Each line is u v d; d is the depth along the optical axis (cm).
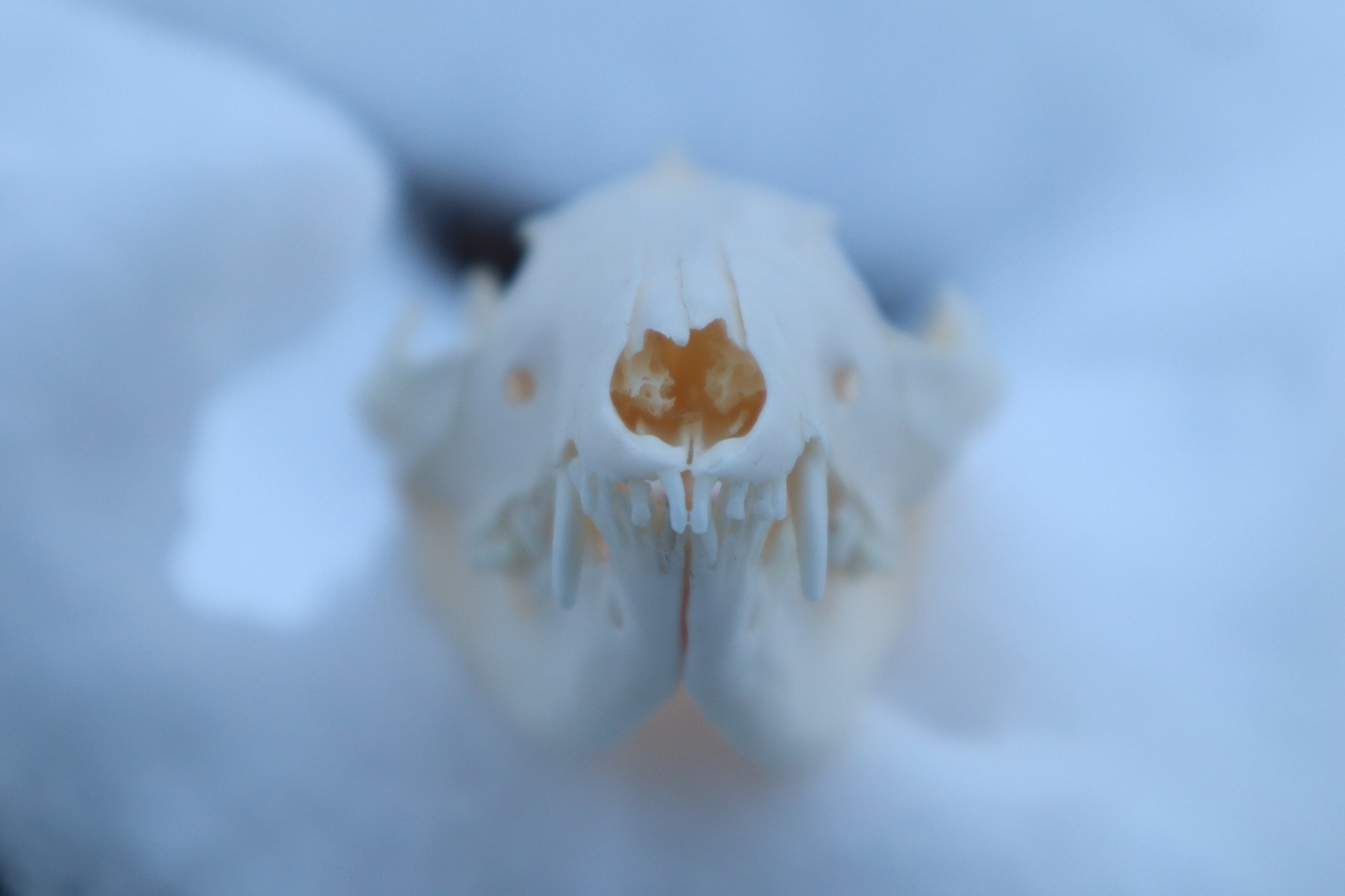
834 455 27
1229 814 30
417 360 29
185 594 31
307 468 34
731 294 24
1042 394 40
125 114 33
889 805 29
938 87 55
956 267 54
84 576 31
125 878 29
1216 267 42
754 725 27
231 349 34
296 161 34
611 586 26
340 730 30
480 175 55
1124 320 43
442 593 31
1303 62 48
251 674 30
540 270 28
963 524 33
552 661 28
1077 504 34
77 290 31
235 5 51
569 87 55
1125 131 51
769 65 57
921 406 30
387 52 53
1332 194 43
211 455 33
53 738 30
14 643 30
